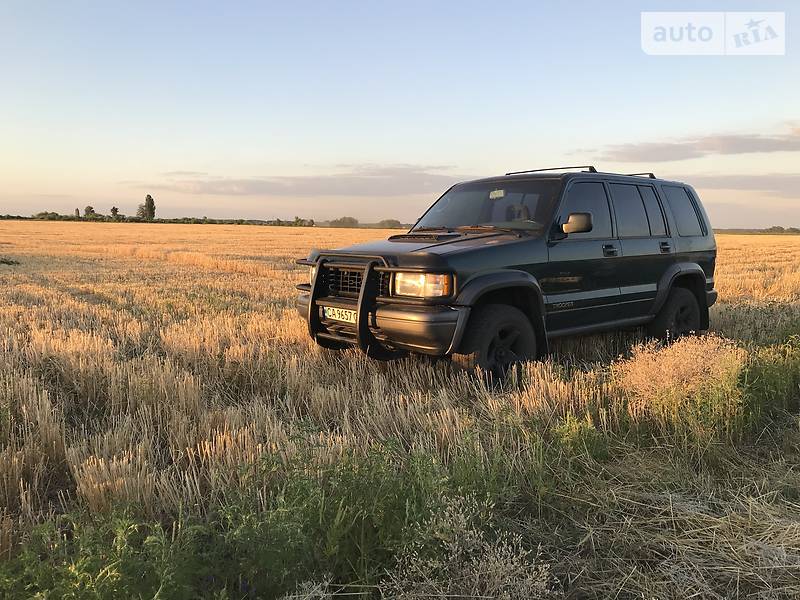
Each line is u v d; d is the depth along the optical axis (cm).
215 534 254
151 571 212
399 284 493
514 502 318
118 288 1335
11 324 837
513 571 247
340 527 256
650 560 273
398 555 255
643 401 432
